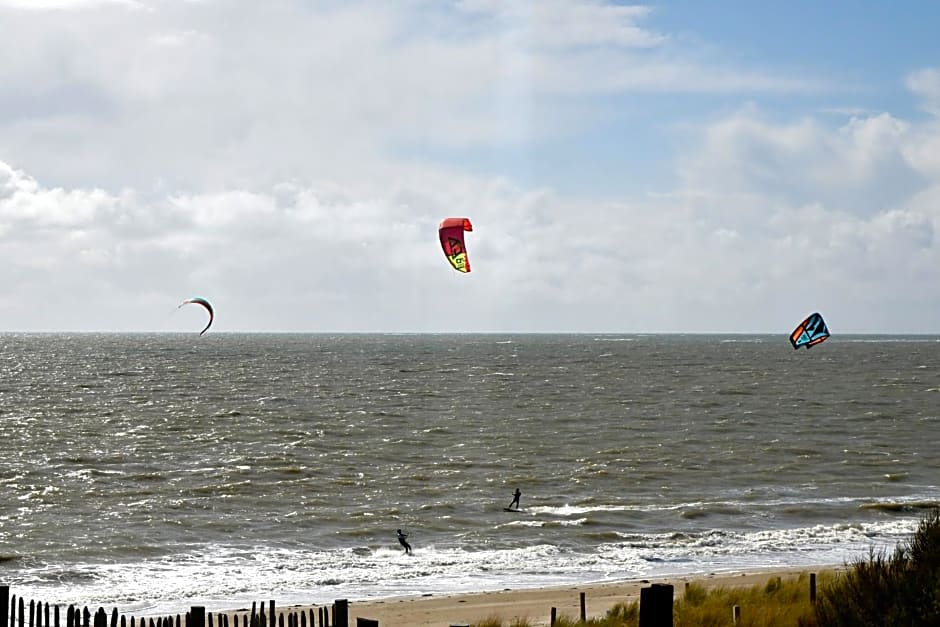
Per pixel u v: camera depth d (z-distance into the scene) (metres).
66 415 111.94
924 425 105.81
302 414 113.81
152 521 52.69
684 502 59.00
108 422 104.81
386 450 83.00
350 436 93.12
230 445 86.06
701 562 43.72
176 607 35.66
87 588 38.94
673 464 75.00
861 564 18.61
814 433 97.62
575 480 67.19
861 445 88.00
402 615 33.25
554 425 103.56
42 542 47.44
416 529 50.91
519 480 66.62
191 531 50.44
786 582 33.59
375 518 53.50
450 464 74.69
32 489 62.66
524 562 43.75
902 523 52.69
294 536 49.31
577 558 44.50
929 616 15.98
